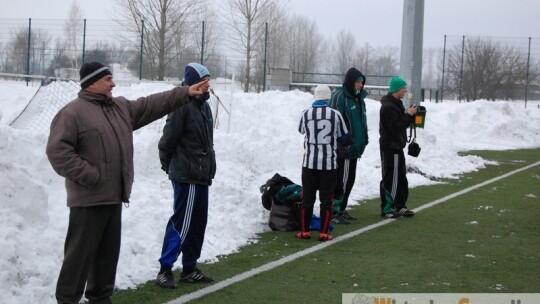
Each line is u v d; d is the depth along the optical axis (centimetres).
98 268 507
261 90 3023
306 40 4634
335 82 3969
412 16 1452
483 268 680
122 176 493
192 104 605
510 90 3997
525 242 802
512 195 1160
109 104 498
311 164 788
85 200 479
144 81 2328
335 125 786
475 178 1382
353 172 905
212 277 637
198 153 605
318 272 659
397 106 932
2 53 2694
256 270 663
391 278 641
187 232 606
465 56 3962
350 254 733
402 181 951
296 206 846
